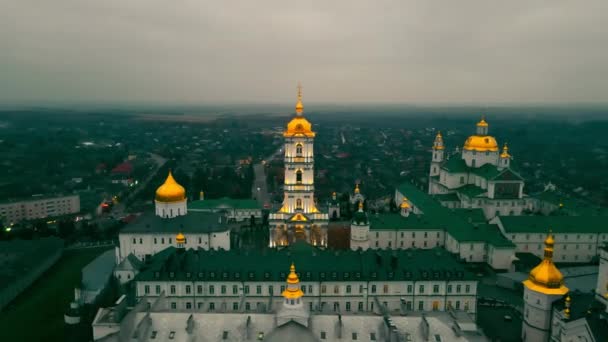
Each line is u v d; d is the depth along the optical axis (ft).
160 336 328.90
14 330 456.86
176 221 620.90
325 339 325.83
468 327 337.52
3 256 597.93
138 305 354.54
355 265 464.24
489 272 586.86
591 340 323.37
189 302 452.35
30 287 568.00
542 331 382.01
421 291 451.94
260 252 481.46
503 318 459.32
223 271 453.99
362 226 618.03
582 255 624.18
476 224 653.30
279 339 320.70
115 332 323.57
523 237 623.77
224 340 327.88
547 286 379.76
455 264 464.24
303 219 650.84
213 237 607.78
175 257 473.26
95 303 483.10
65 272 619.67
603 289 367.45
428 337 323.78
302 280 449.89
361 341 324.60
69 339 431.43
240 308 397.39
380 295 453.17
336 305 453.17
